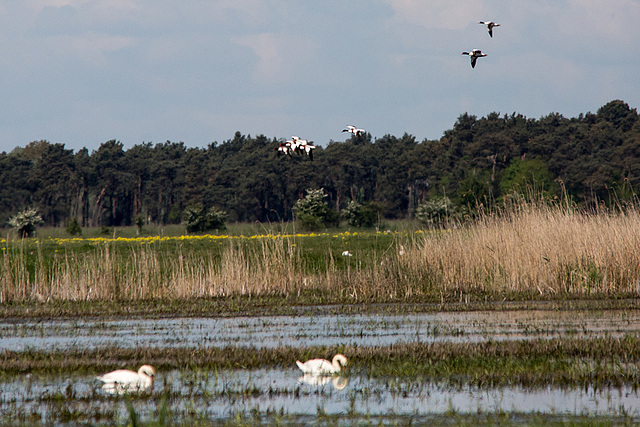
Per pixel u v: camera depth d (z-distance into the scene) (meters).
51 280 22.17
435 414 8.89
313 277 24.12
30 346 13.87
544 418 8.56
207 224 54.78
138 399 9.77
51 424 8.68
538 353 12.05
